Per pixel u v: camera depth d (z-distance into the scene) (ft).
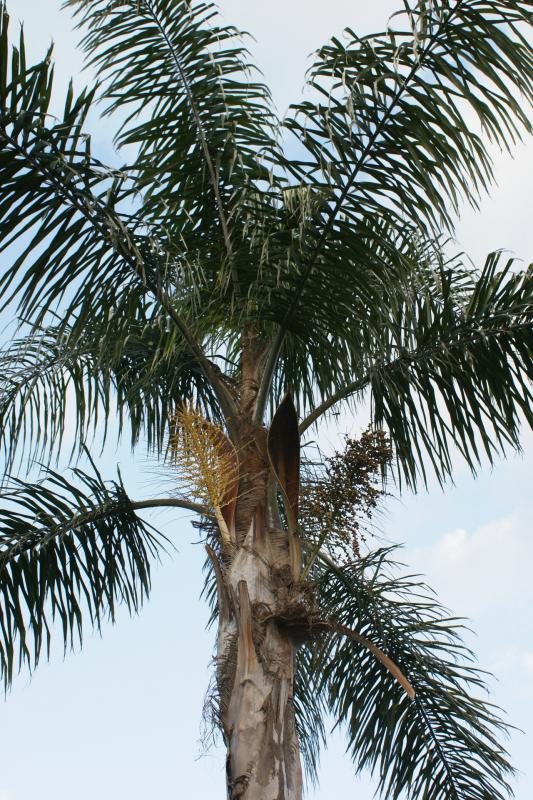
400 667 19.99
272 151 14.47
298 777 13.69
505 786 19.33
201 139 16.12
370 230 15.12
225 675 14.38
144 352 20.01
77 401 19.60
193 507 17.04
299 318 16.69
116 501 18.37
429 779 19.81
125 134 16.17
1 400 19.49
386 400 18.02
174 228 16.26
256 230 15.52
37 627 17.63
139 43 16.37
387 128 14.21
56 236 13.48
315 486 16.83
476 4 13.70
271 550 15.38
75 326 14.94
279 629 14.61
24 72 12.17
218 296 16.74
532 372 16.89
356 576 20.25
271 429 15.62
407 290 15.70
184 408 16.24
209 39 16.30
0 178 12.67
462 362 17.46
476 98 14.15
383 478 17.29
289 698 14.21
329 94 13.87
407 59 14.06
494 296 17.29
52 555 18.06
